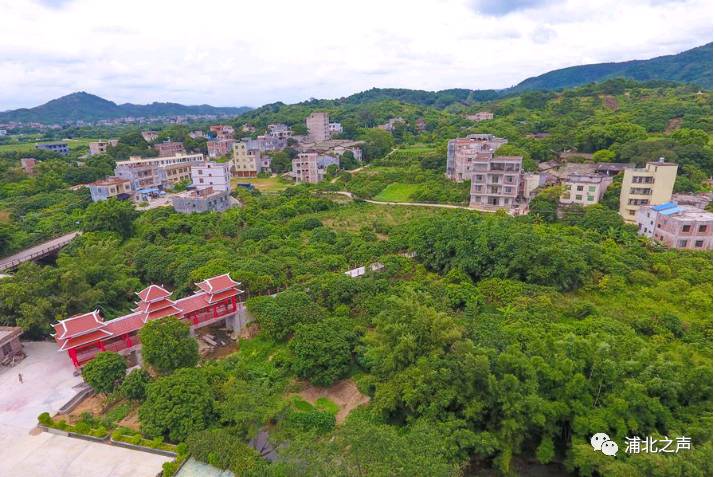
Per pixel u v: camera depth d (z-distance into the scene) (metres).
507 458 26.55
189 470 26.64
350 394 35.38
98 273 48.97
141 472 26.97
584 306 41.69
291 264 51.94
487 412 28.14
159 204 91.88
